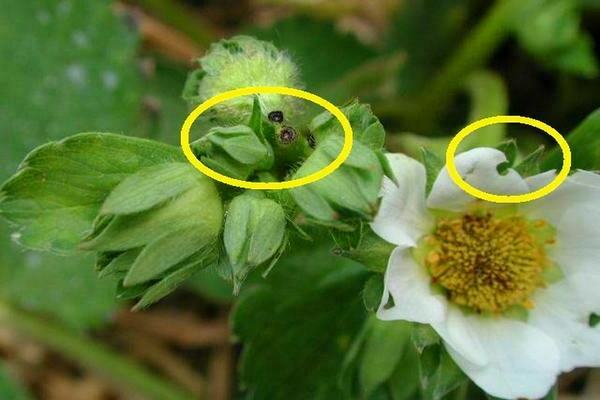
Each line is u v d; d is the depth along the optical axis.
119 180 0.17
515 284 0.18
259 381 0.20
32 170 0.17
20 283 0.24
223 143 0.16
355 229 0.17
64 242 0.17
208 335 0.25
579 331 0.18
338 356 0.20
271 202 0.16
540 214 0.18
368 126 0.17
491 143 0.21
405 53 0.25
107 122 0.23
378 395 0.19
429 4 0.25
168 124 0.23
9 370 0.24
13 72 0.23
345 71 0.25
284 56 0.18
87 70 0.23
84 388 0.25
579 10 0.23
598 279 0.18
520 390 0.18
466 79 0.24
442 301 0.18
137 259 0.16
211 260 0.17
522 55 0.25
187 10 0.26
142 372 0.24
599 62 0.24
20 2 0.23
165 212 0.16
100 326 0.24
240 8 0.27
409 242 0.17
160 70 0.24
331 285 0.20
